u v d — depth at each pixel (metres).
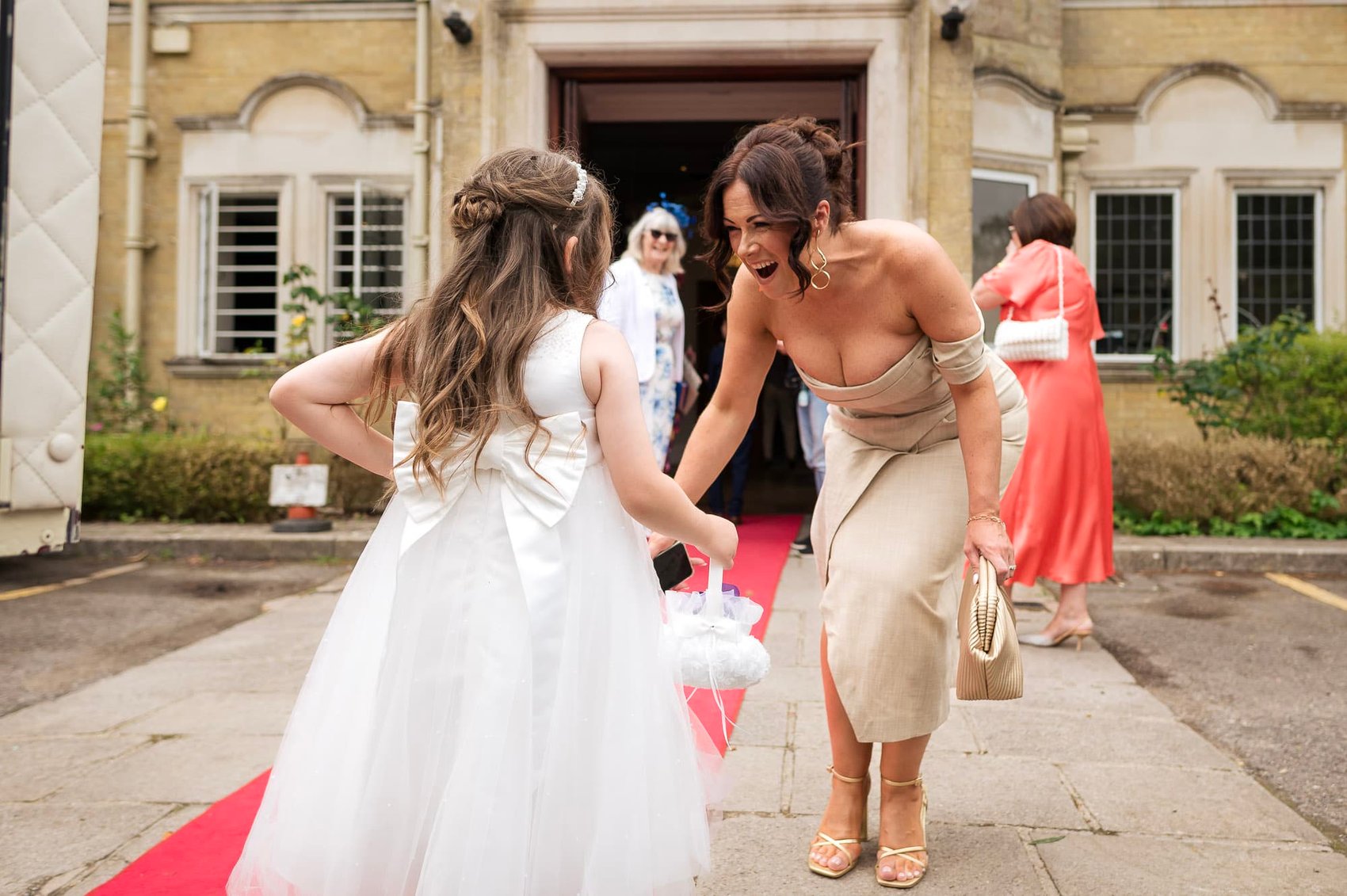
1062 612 4.56
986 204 8.60
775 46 7.68
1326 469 7.26
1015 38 8.70
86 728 3.57
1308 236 9.95
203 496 7.77
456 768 1.57
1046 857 2.52
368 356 1.78
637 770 1.66
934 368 2.34
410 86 9.55
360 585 1.77
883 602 2.31
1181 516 7.24
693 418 9.95
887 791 2.42
